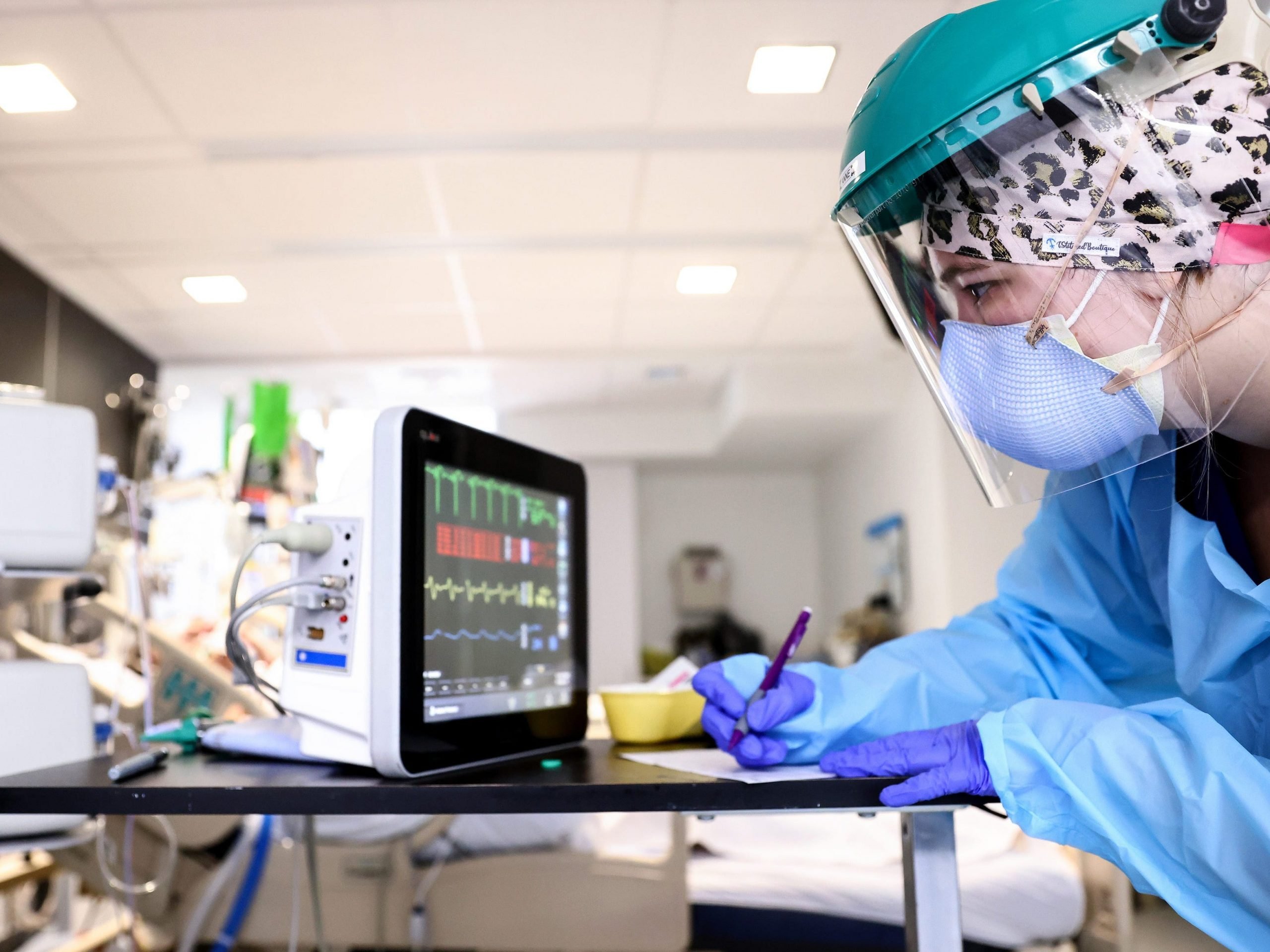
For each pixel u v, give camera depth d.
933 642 1.00
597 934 1.89
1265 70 0.71
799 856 2.11
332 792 0.75
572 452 7.01
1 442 1.24
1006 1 0.74
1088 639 1.01
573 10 2.45
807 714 0.88
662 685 1.34
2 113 2.90
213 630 2.32
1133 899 2.85
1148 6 0.69
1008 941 1.96
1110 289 0.73
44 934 2.34
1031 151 0.72
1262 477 0.84
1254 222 0.71
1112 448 0.79
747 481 8.34
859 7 2.46
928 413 5.25
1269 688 0.80
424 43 2.58
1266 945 0.67
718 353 5.52
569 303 4.69
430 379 5.95
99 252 3.96
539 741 1.05
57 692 1.15
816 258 4.14
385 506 0.87
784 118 3.00
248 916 1.92
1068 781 0.72
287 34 2.53
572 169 3.31
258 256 4.03
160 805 0.75
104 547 2.17
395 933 1.90
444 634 0.91
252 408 5.25
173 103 2.86
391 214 3.64
